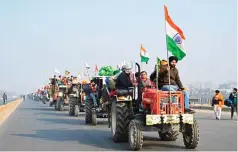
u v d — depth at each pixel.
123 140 12.51
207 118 24.84
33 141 13.08
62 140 13.27
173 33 11.18
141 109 11.48
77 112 26.12
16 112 32.56
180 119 10.43
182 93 10.67
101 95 18.41
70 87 28.86
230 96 24.31
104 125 19.08
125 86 13.05
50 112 32.44
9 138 14.00
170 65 11.25
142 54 16.55
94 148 11.35
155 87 11.53
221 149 11.02
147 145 11.87
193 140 10.84
